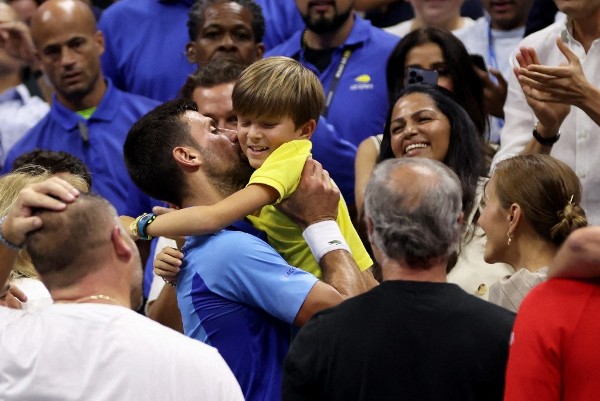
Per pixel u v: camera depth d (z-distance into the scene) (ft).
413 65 42.60
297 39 49.32
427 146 38.93
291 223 30.30
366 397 23.72
